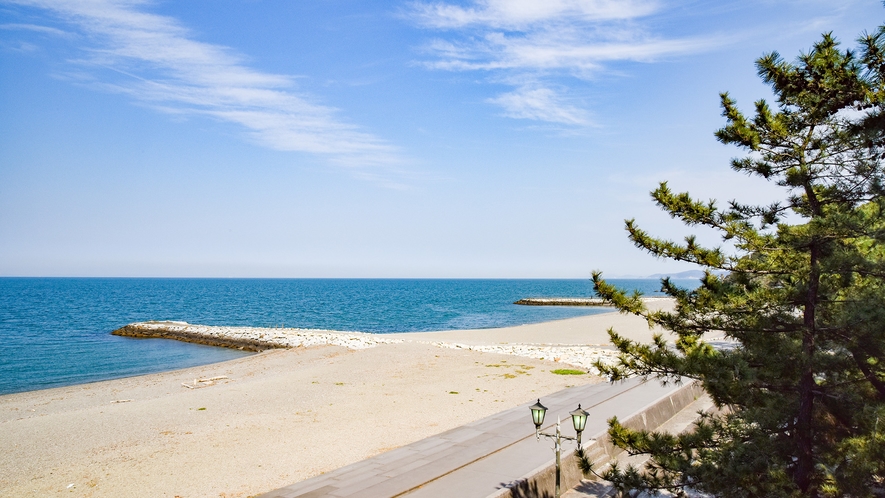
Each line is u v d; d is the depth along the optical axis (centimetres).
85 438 1720
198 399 2281
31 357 4159
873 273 869
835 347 957
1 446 1641
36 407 2386
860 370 945
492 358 3173
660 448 986
